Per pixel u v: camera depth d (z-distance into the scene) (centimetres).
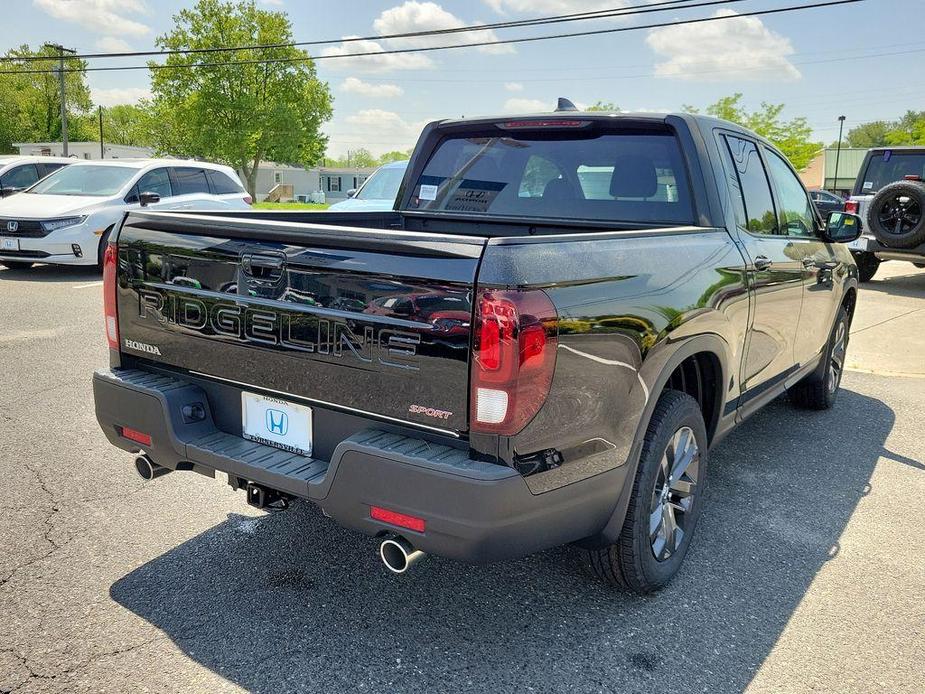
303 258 239
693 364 326
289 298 245
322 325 238
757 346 366
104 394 291
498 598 289
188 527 341
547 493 226
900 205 1096
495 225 396
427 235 219
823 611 288
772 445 477
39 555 312
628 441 255
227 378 269
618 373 243
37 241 1063
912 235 1070
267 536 334
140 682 235
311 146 6850
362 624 270
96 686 232
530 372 211
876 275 1379
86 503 363
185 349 279
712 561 325
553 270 221
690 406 292
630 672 248
